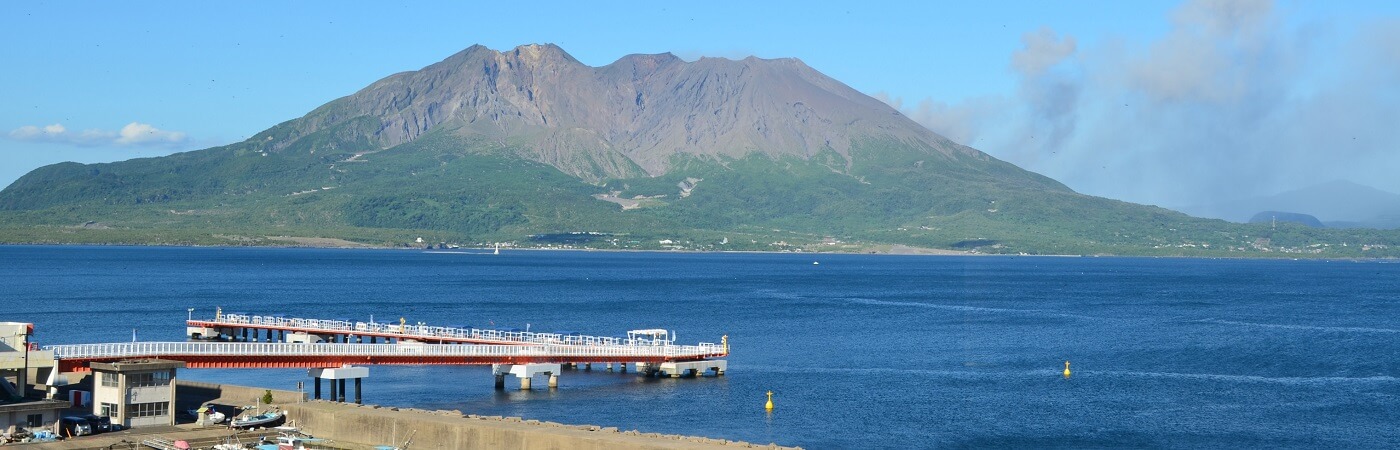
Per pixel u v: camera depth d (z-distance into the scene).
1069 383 141.50
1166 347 183.50
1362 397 131.12
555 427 94.50
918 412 121.06
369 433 97.44
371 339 173.25
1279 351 177.38
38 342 178.12
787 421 115.50
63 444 88.06
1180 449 104.94
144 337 188.25
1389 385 140.25
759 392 132.62
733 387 136.00
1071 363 161.25
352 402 119.88
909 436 109.25
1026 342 191.62
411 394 128.62
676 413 118.75
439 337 162.62
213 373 144.12
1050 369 154.75
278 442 90.50
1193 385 140.00
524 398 126.62
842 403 125.88
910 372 150.88
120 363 96.44
